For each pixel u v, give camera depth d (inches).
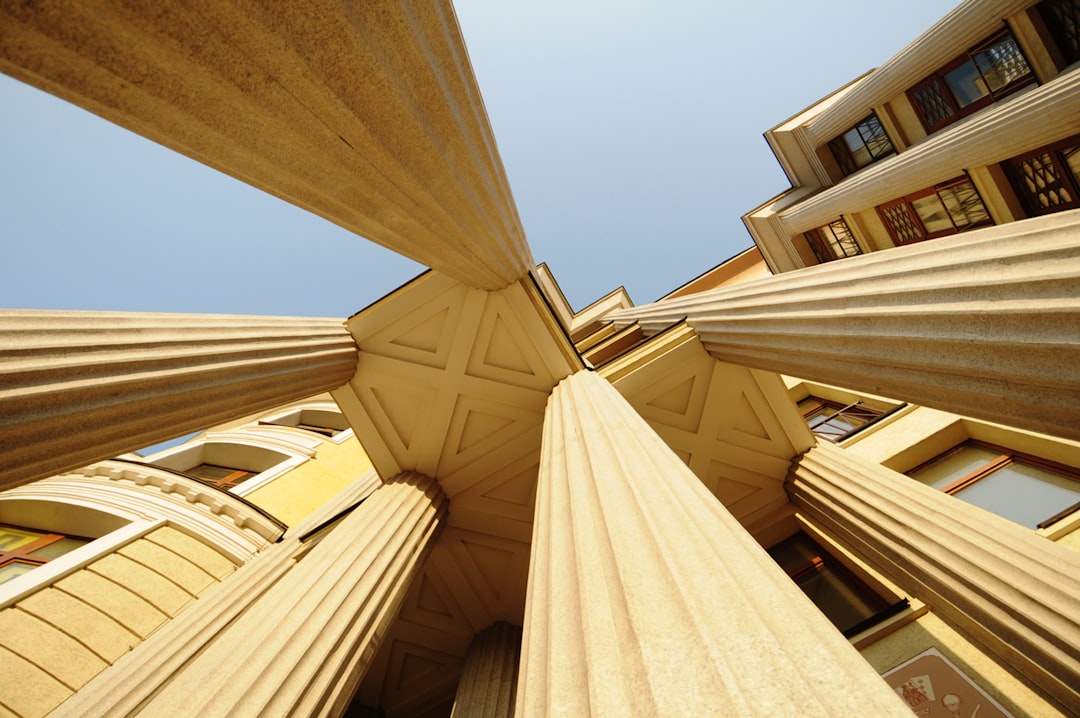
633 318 489.1
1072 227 97.0
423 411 253.0
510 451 256.2
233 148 78.3
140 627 215.5
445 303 239.0
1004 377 101.7
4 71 49.4
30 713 171.2
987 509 208.8
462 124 125.0
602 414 155.9
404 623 302.5
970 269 113.3
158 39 54.0
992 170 311.4
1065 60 299.1
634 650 58.1
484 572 290.0
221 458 433.7
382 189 107.0
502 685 249.6
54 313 121.1
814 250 542.9
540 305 235.0
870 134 477.4
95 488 276.7
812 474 243.1
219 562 264.5
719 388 260.8
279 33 62.2
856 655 53.5
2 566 234.8
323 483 407.8
